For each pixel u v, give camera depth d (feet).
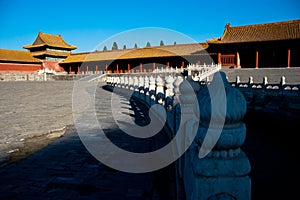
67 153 22.70
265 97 53.98
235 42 146.20
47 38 237.66
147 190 15.62
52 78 206.39
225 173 8.91
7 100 66.90
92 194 15.34
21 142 26.35
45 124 35.55
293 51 148.77
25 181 17.12
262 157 23.85
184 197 13.35
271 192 16.31
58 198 14.93
